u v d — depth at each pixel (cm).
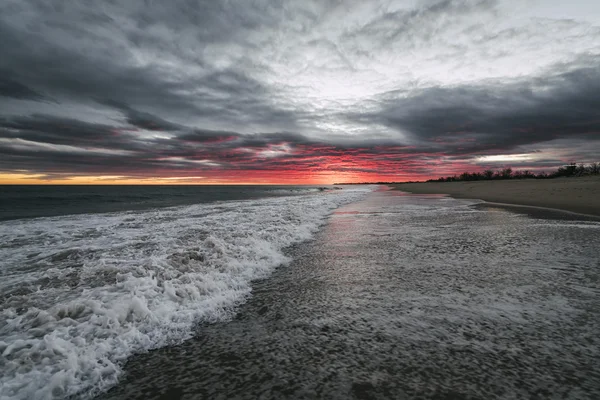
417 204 1903
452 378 238
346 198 2734
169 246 696
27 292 418
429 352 276
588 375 238
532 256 588
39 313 321
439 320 338
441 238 798
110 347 279
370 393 224
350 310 372
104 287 405
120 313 324
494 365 253
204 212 1548
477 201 1989
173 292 390
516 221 1049
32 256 632
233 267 526
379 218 1253
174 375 250
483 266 534
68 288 418
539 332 305
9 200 2841
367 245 745
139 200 2950
